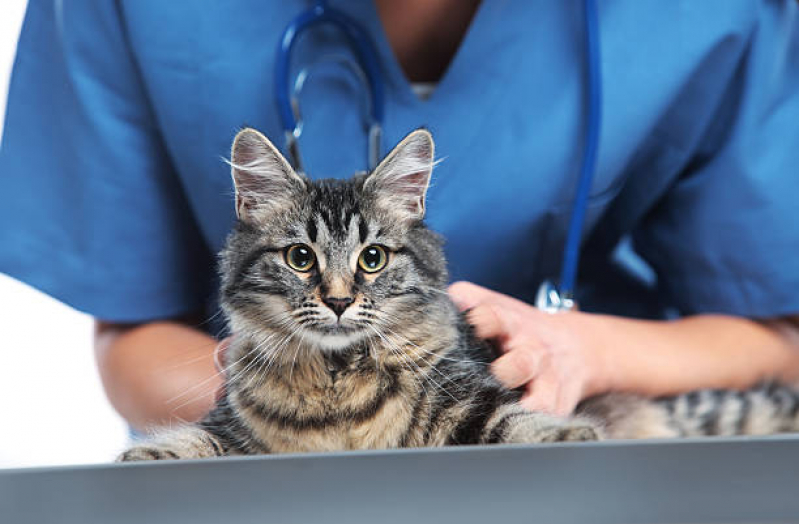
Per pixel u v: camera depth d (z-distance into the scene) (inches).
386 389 43.2
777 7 63.5
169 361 58.9
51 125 62.4
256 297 44.4
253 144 44.8
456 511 19.2
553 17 59.1
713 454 23.0
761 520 18.2
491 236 60.6
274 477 21.9
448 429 41.8
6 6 72.9
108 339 64.0
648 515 18.6
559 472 21.6
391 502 19.9
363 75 58.5
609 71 60.0
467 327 49.1
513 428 39.0
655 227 68.9
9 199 61.7
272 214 45.3
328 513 19.3
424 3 60.1
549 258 62.8
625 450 23.8
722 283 65.3
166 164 62.2
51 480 22.4
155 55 58.6
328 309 42.5
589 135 57.4
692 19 60.7
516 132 59.2
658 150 63.9
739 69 62.7
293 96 54.7
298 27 56.3
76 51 60.2
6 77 72.2
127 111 60.9
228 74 58.8
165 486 21.5
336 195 45.1
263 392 43.4
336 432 43.1
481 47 58.6
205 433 43.2
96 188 60.7
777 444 24.1
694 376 61.9
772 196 62.4
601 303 73.2
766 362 64.7
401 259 44.6
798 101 63.7
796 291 62.8
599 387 59.0
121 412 60.8
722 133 63.7
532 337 50.9
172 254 63.2
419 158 45.6
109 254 61.5
